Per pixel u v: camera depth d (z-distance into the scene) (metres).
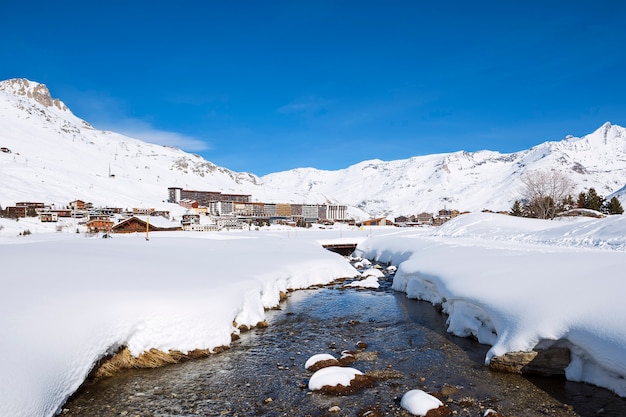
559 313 13.34
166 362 14.62
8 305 12.23
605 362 11.41
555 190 86.56
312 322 21.16
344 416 11.04
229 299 18.36
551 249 29.70
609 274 15.30
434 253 32.31
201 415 11.09
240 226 109.75
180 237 56.00
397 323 20.98
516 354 13.55
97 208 121.25
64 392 10.73
